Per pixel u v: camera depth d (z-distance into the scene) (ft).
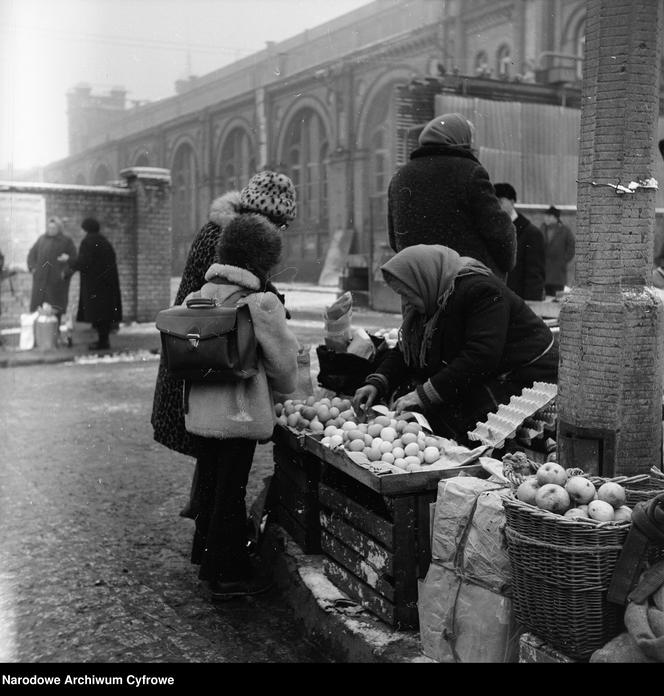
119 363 38.70
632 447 9.98
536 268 24.76
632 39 9.47
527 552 7.88
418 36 108.17
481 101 59.67
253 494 17.21
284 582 12.29
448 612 8.98
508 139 61.16
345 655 10.06
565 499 7.94
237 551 12.25
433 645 9.20
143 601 12.32
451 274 11.97
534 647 8.04
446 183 14.43
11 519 15.98
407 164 15.24
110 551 14.35
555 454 11.19
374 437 11.53
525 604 8.07
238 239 11.68
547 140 62.54
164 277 53.57
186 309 11.47
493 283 12.00
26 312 47.42
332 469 11.66
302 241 130.41
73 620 11.68
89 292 41.16
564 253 46.26
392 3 119.65
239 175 150.92
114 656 10.63
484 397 12.06
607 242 9.84
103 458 20.68
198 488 12.74
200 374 11.28
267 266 11.78
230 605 12.15
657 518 7.14
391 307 62.54
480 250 14.51
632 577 7.34
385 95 113.09
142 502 17.10
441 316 12.02
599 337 9.89
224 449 11.91
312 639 10.84
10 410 27.04
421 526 9.85
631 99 9.57
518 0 95.20
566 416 10.28
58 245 43.19
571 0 90.99
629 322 9.76
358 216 116.16
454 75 59.52
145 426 24.49
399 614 9.86
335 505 11.10
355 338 14.83
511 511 8.00
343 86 117.60
